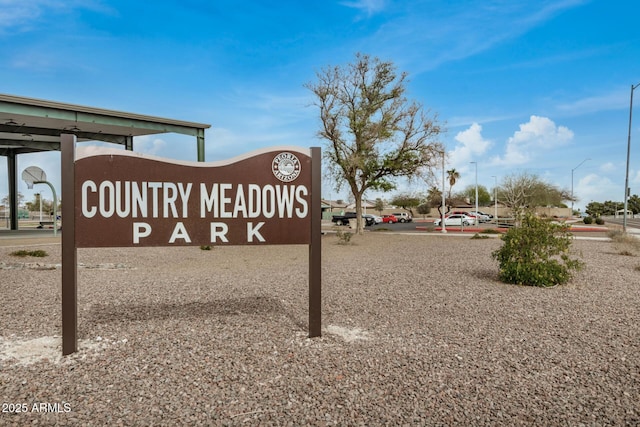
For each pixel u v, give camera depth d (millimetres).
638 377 4016
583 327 5652
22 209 89938
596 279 9477
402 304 7004
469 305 6926
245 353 4648
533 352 4680
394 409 3418
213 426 3178
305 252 16688
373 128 25812
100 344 4949
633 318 6109
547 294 7820
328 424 3205
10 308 6715
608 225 45562
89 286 8719
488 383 3883
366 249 18000
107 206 4867
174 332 5391
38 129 24516
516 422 3230
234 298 7492
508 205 62906
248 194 5273
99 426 3174
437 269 11219
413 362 4387
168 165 5066
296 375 4070
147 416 3316
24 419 3268
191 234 5133
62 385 3859
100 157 4848
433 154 26797
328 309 6656
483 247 18109
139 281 9375
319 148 5371
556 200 64125
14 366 4312
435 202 60812
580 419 3271
